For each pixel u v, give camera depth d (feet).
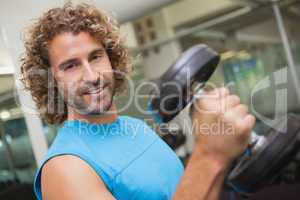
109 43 2.48
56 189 1.86
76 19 2.13
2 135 6.64
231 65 9.30
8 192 6.79
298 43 9.11
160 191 2.28
